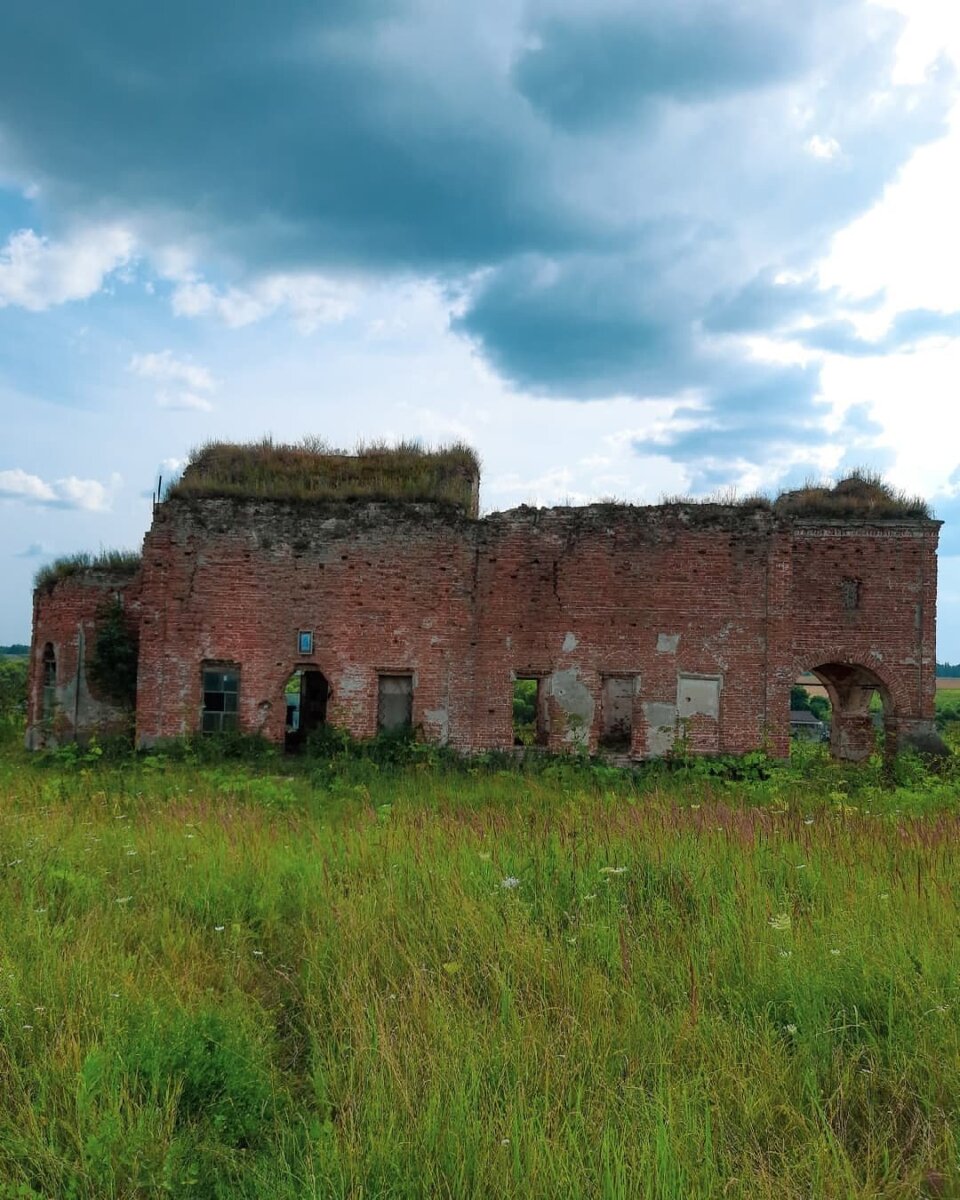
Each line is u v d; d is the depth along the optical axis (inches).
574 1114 157.9
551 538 789.2
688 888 289.6
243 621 780.0
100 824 417.7
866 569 818.2
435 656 776.9
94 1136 147.9
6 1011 197.2
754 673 776.3
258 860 335.3
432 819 419.2
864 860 315.3
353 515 786.2
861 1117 171.5
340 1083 176.2
